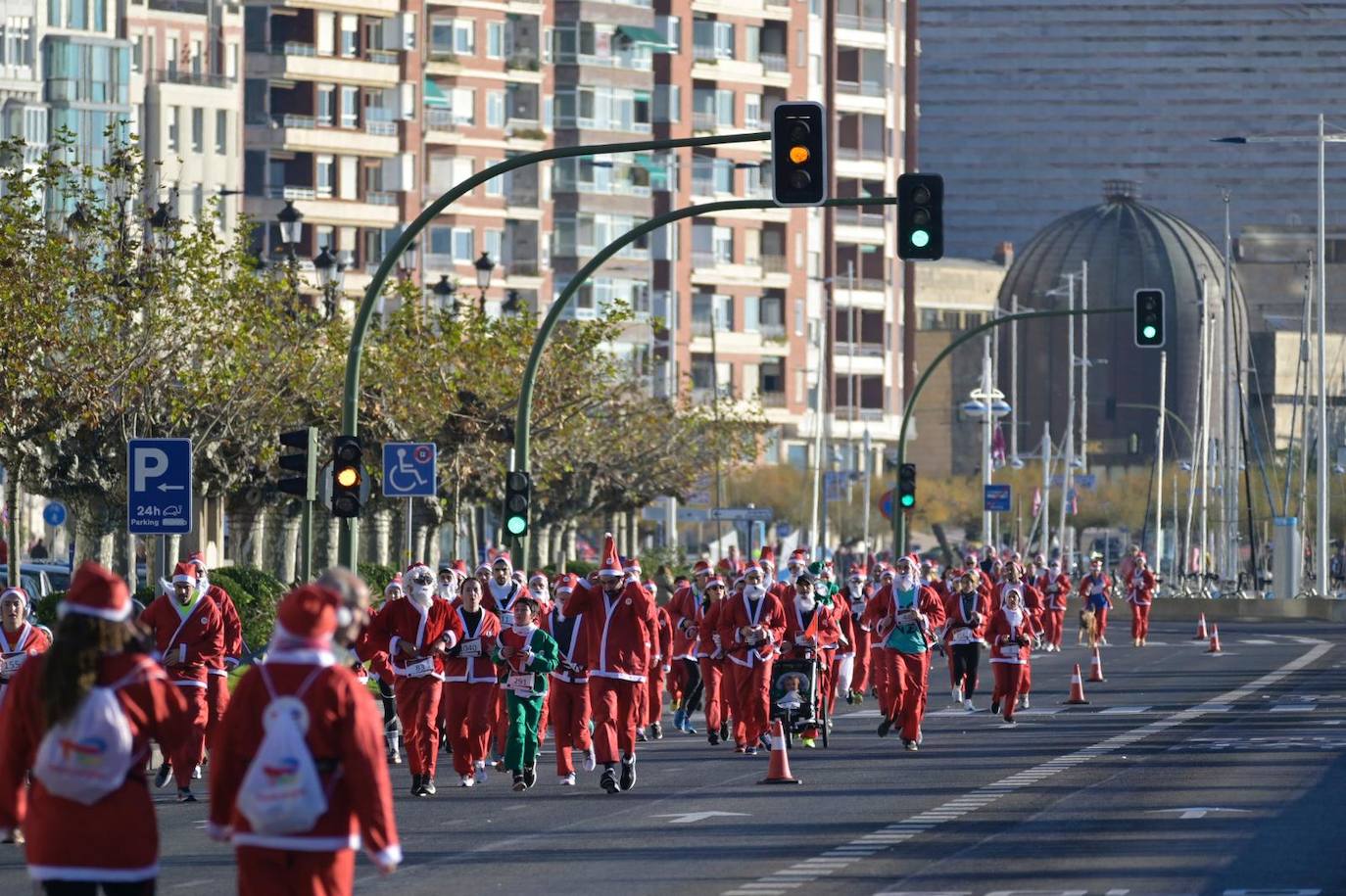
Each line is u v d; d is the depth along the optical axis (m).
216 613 62.81
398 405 142.75
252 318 124.38
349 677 28.23
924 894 41.41
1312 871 43.94
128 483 71.25
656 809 58.12
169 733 29.25
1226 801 57.09
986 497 198.12
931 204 80.31
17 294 108.12
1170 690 108.25
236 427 126.06
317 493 81.25
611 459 191.12
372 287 79.31
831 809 57.22
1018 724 87.31
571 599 63.53
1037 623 91.81
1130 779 63.34
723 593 85.31
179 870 46.97
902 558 77.12
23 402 109.31
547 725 91.69
